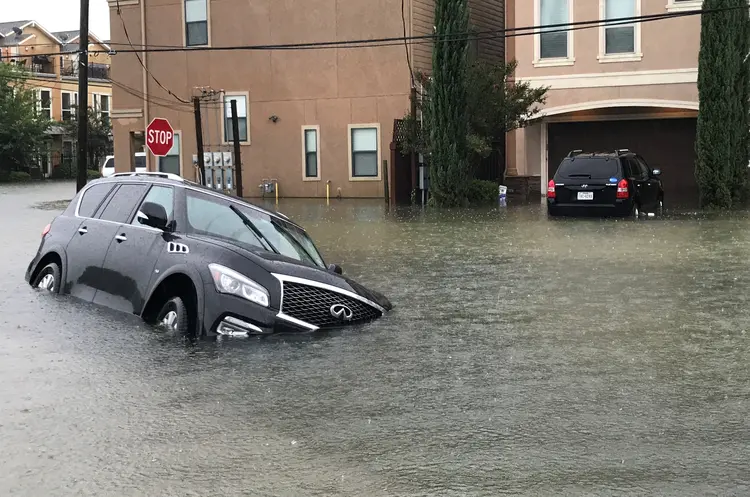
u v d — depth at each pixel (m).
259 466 4.84
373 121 33.88
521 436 5.38
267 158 35.66
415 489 4.50
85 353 7.47
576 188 22.59
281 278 8.30
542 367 7.16
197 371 6.92
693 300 10.41
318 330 8.48
